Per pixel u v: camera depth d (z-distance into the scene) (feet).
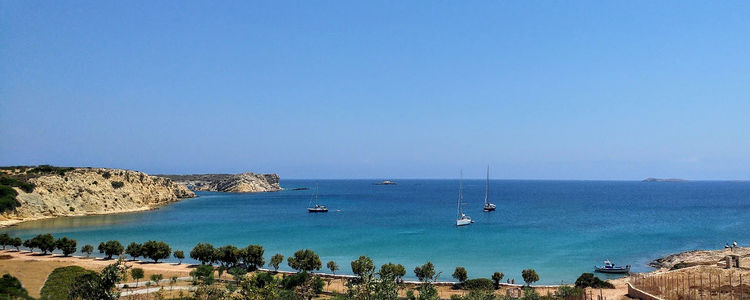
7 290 129.39
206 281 216.33
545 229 502.79
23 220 516.32
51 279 190.80
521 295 218.18
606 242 410.11
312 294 206.69
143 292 205.46
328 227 520.42
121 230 475.31
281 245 387.55
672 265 302.66
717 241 422.82
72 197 620.49
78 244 380.37
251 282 178.81
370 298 132.77
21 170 645.10
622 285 239.91
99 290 119.85
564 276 281.54
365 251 359.05
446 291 232.73
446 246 384.06
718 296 171.73
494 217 650.02
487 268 299.58
